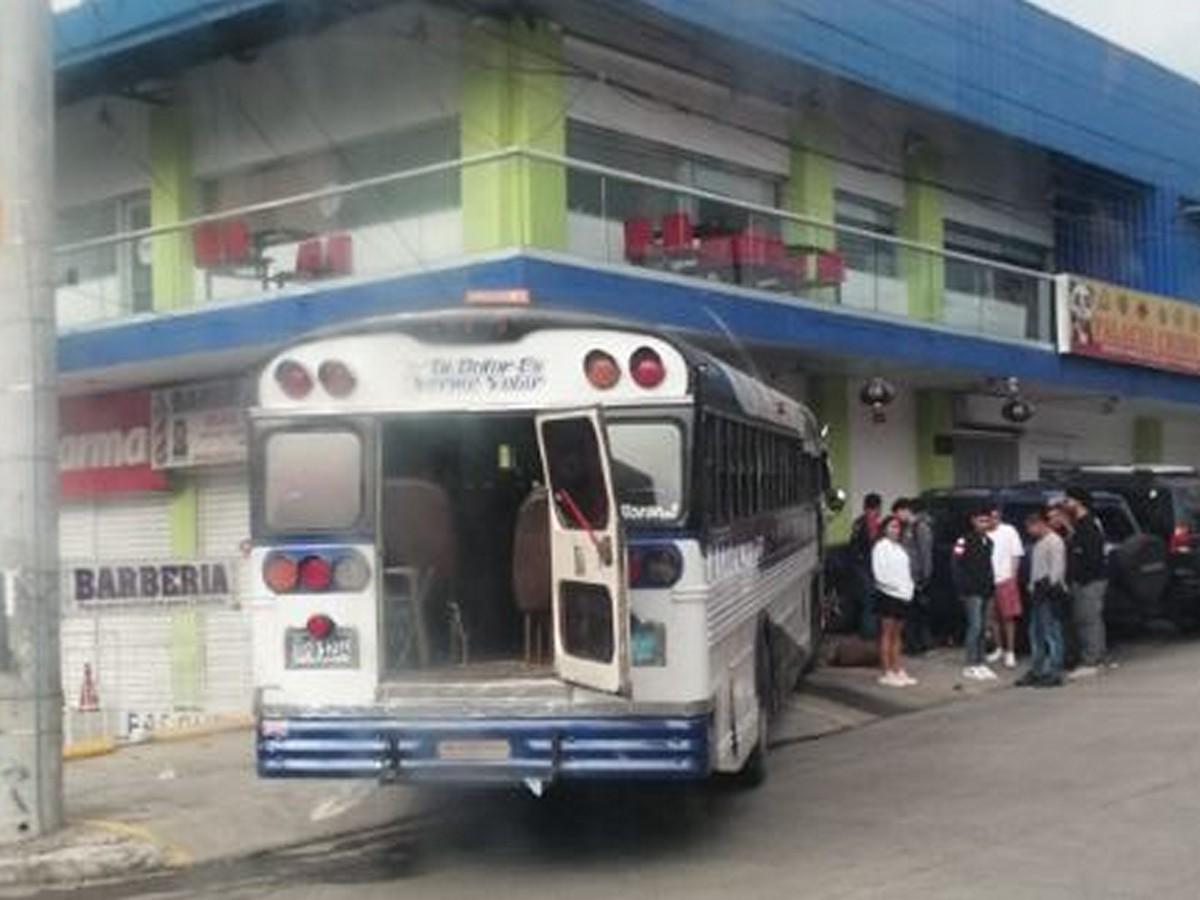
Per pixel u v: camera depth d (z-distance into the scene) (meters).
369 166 18.16
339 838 9.72
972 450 25.61
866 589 18.20
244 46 18.33
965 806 9.89
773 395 12.16
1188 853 8.33
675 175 19.30
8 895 8.63
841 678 16.39
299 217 18.31
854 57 20.16
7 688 9.36
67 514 21.41
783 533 12.86
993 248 26.17
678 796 10.64
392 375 8.80
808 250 18.81
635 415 8.63
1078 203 27.78
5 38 9.63
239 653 19.41
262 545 8.84
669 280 16.62
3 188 9.60
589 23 17.55
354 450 8.83
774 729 12.80
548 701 8.51
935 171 24.16
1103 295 24.39
